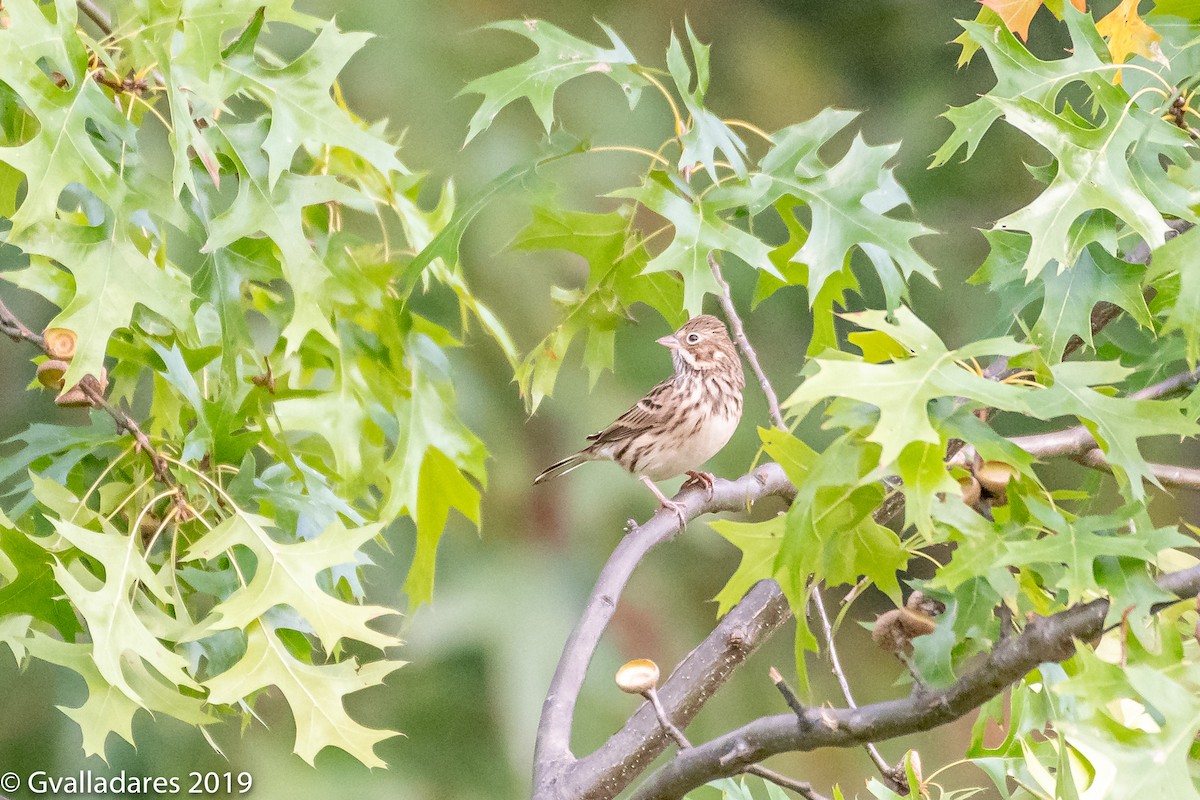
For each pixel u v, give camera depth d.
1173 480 7.36
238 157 7.87
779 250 9.35
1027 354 6.11
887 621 6.27
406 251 9.27
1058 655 5.24
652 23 18.44
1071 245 7.22
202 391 8.83
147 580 7.00
